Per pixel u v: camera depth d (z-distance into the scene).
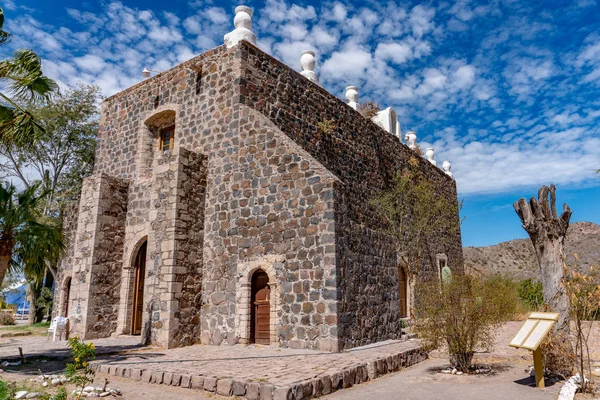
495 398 7.07
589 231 56.16
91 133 26.00
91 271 14.57
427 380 8.65
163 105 16.27
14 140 11.00
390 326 13.62
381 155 20.03
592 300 7.39
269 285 11.88
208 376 7.64
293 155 12.32
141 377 8.50
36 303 24.80
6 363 9.88
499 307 9.59
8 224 9.50
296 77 15.77
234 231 13.02
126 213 16.14
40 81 10.95
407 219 20.56
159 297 12.60
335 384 7.73
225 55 14.60
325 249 11.16
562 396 6.72
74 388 7.69
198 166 13.96
